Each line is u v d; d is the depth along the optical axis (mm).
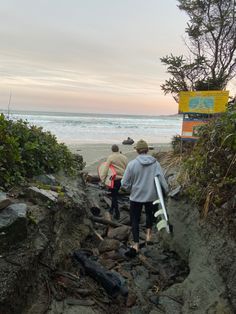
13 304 3141
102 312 4152
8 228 3516
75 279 4449
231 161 4621
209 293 3965
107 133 38188
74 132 36781
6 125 5785
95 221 7277
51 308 3725
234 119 4746
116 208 8047
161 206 5645
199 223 4887
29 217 3992
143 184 6043
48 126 43969
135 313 4293
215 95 7895
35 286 3713
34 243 3859
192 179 5648
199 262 4504
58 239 4797
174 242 5887
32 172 5953
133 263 5660
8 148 5098
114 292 4527
